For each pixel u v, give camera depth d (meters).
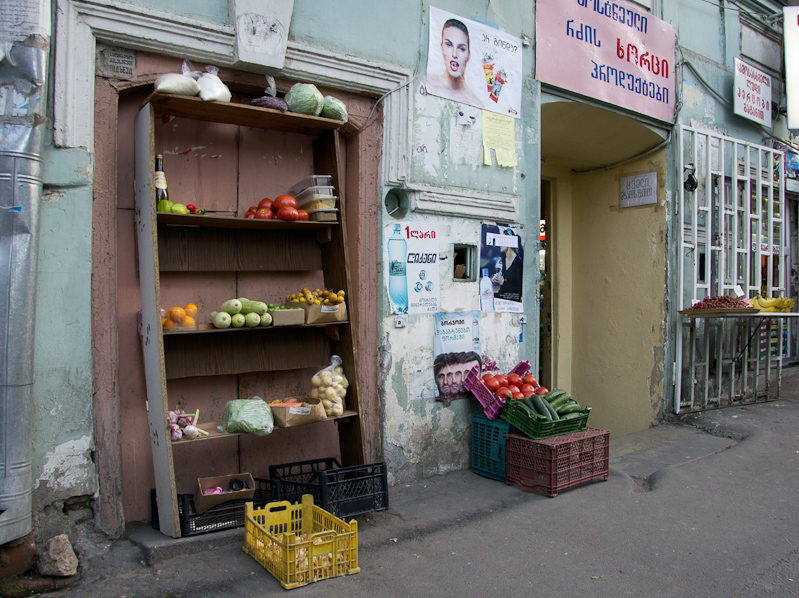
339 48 4.40
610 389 7.69
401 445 4.78
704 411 7.21
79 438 3.39
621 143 7.21
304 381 4.52
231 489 3.87
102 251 3.55
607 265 7.79
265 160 4.39
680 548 3.74
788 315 6.73
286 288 4.46
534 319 5.70
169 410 3.95
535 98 5.70
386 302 4.66
